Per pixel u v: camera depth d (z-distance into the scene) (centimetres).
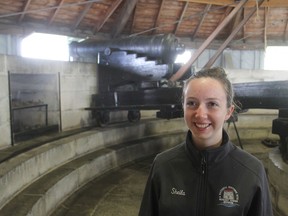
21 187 271
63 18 656
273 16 810
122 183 371
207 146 110
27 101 399
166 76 438
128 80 463
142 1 711
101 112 467
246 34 863
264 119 629
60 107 431
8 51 614
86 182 360
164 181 116
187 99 110
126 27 770
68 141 370
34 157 296
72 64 446
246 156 114
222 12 784
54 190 284
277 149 331
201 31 842
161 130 553
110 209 298
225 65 871
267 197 112
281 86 286
